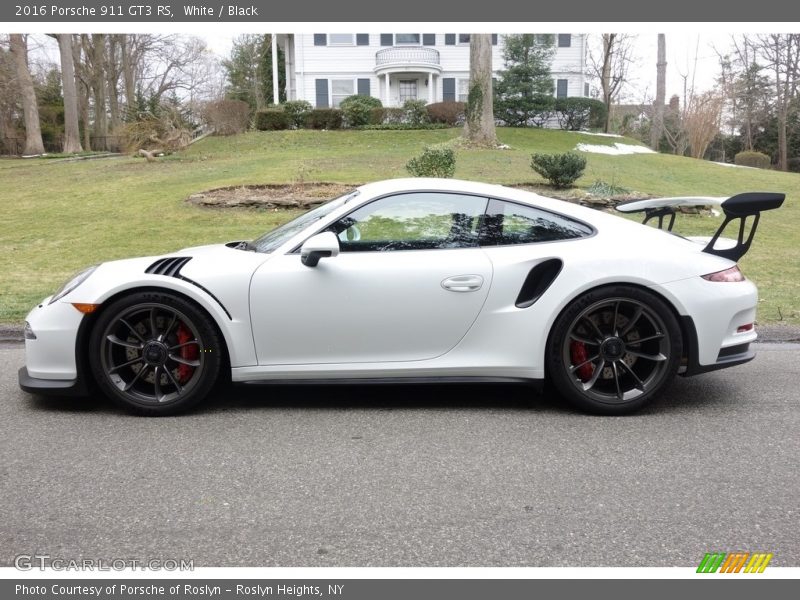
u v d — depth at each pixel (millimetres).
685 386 4551
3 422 3809
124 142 24047
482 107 21938
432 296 3801
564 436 3594
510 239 3934
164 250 9625
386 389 4465
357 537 2561
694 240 4277
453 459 3285
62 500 2850
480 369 3861
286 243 3912
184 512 2748
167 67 52531
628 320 3879
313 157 20703
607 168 19578
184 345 3854
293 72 39938
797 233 12258
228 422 3811
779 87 46312
